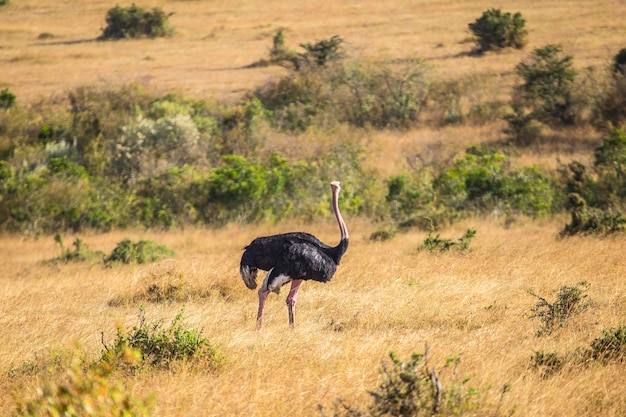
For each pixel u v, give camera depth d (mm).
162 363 24094
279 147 92688
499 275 37219
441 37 156250
